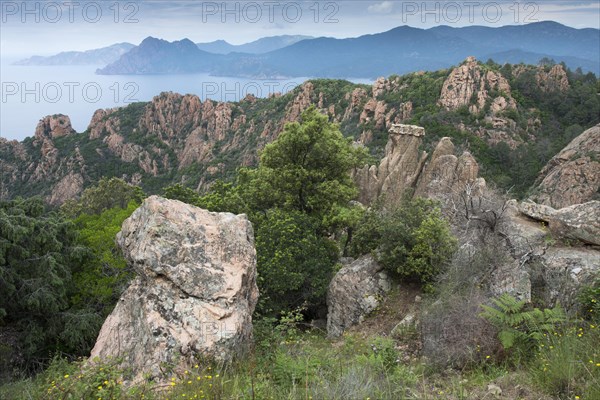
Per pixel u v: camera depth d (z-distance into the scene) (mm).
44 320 19031
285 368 8375
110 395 7586
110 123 159875
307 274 19188
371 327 16094
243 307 10648
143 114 160875
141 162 148250
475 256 13852
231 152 137125
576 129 86062
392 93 105375
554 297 12375
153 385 8570
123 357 9148
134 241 11570
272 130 127938
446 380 8953
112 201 44406
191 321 9922
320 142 26812
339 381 7234
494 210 15594
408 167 32062
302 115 27719
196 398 7371
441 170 28859
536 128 90062
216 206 25922
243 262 11281
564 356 7688
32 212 21859
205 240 11344
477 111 89500
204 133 152625
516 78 99812
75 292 21016
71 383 7996
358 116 110188
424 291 16469
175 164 149125
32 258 18984
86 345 18969
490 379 8438
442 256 15961
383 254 17453
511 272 13078
